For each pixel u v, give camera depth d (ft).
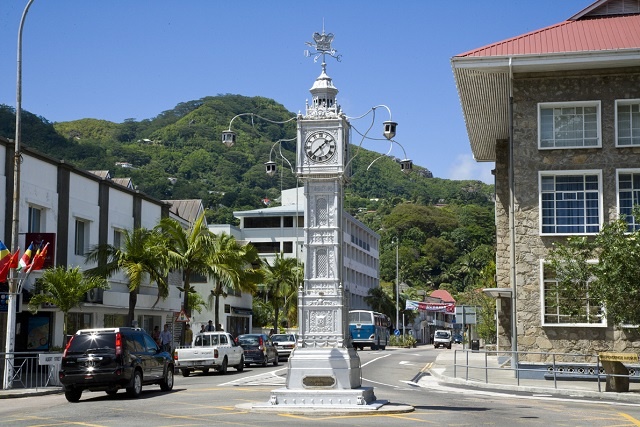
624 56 93.35
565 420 53.31
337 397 57.47
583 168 97.35
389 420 51.49
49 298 101.40
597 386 87.10
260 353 135.33
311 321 59.52
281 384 89.56
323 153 61.16
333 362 58.39
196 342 117.19
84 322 122.62
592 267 81.82
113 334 71.20
